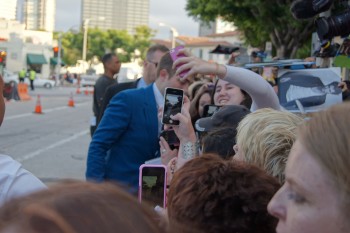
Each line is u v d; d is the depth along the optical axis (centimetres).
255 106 321
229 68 292
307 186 102
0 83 223
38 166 1049
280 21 1930
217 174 157
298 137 109
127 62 8075
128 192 87
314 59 667
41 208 73
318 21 541
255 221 150
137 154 354
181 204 155
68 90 5238
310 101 435
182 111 288
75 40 8012
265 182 157
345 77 873
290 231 108
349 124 99
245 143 200
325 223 100
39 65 6506
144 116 355
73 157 1173
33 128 1722
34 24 11888
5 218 73
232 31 7100
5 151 1215
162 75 351
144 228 77
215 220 151
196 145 279
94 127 718
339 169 98
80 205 75
